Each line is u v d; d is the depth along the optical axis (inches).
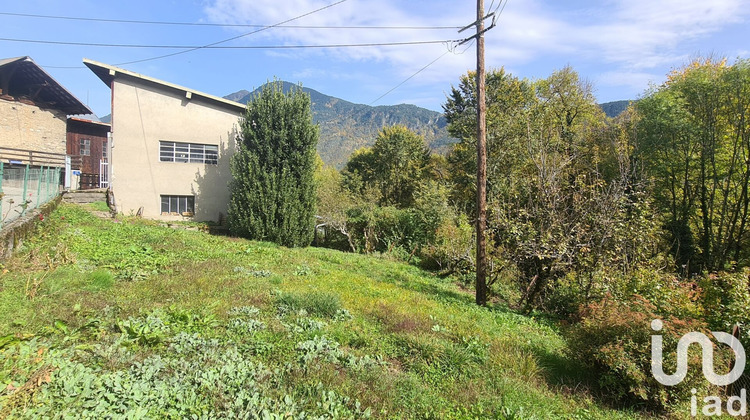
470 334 281.9
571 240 405.1
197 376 164.7
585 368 243.4
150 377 157.3
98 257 374.3
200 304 272.1
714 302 299.9
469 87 1344.7
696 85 856.9
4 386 132.3
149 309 246.5
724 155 850.1
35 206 464.1
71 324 206.2
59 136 940.6
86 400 136.3
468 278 569.0
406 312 313.6
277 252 567.8
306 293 327.0
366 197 877.2
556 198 418.9
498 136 953.5
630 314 232.5
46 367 146.6
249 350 204.7
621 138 839.1
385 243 778.8
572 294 418.9
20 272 287.1
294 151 696.4
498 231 468.1
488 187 905.5
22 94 878.4
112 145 717.9
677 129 828.0
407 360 225.0
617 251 401.4
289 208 688.4
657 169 850.1
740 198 822.5
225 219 786.8
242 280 357.7
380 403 171.2
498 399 188.5
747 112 806.5
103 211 695.1
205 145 787.4
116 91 720.3
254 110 703.1
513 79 1245.1
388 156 1611.7
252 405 147.8
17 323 191.6
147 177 741.9
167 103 753.0
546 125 980.6
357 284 416.8
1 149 799.7
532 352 261.0
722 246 828.0
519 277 472.7
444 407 175.5
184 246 503.2
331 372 188.1
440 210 744.3
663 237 681.0
